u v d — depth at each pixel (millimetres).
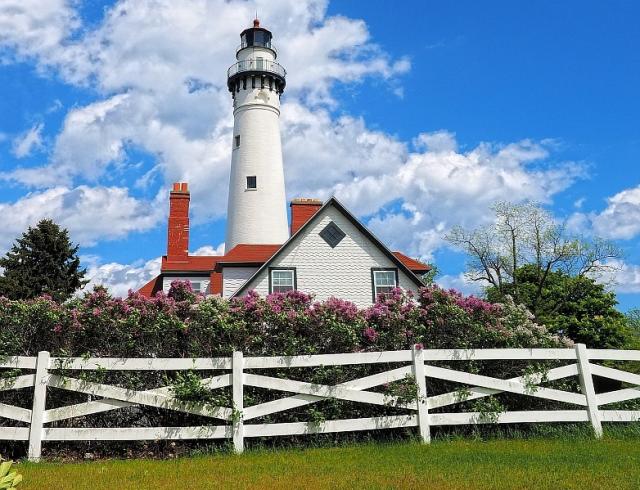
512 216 35875
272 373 10570
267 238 34219
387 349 11258
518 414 10336
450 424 10266
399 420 10094
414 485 6594
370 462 8070
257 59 36812
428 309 11562
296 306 11430
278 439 10250
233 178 35875
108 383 10086
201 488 6703
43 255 30922
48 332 10234
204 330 10594
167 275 28688
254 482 6973
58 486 6902
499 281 36000
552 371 10719
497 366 11336
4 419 10070
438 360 10656
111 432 9422
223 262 25422
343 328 10742
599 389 11625
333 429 9883
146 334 10469
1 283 29031
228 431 9641
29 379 9555
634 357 10906
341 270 23625
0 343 9805
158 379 10266
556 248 34719
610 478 6781
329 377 10508
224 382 9812
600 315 32281
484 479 6848
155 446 9922
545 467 7461
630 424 10578
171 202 30688
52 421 9453
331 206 24203
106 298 10656
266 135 36188
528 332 11859
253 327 10836
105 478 7395
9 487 4422
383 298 12055
